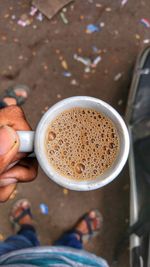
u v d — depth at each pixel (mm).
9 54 731
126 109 721
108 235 732
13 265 498
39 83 729
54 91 730
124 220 732
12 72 730
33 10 733
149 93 707
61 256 538
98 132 301
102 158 300
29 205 729
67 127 302
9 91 723
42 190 729
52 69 732
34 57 732
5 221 728
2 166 300
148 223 668
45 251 549
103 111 299
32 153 331
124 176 731
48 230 731
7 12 733
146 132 709
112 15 736
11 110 342
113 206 733
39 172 728
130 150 708
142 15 734
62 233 729
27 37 733
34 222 729
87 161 300
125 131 296
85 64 733
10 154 297
